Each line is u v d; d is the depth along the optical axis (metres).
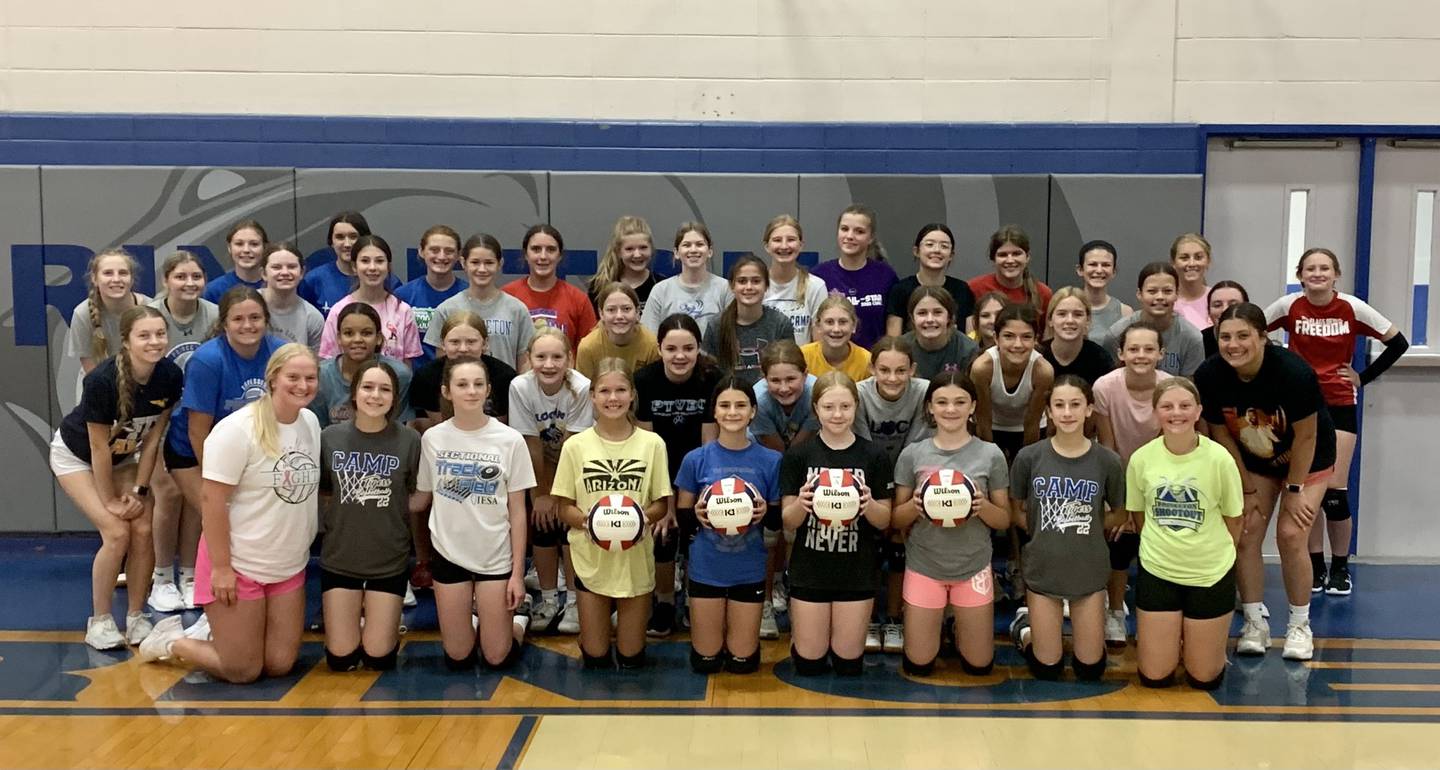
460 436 4.57
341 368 5.11
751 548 4.50
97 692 4.32
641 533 4.40
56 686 4.38
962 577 4.48
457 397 4.52
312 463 4.46
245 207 6.46
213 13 6.52
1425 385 6.57
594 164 6.58
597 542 4.39
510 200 6.47
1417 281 6.61
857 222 5.74
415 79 6.57
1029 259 6.34
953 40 6.55
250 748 3.79
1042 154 6.54
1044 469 4.51
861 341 5.87
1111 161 6.52
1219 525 4.38
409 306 5.65
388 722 4.02
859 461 4.48
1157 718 4.10
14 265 6.43
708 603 4.50
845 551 4.45
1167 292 5.30
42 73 6.54
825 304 4.98
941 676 4.54
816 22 6.56
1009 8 6.54
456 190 6.47
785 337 5.30
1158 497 4.39
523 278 5.89
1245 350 4.53
